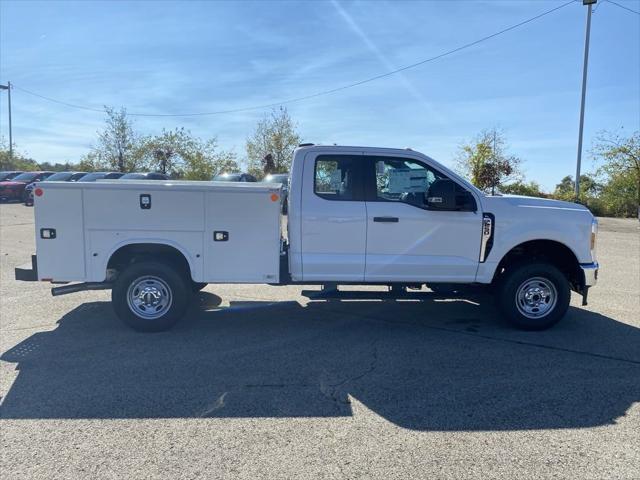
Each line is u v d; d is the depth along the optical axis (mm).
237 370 4992
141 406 4191
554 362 5234
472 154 33875
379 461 3385
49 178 28953
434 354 5469
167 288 6098
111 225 5891
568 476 3221
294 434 3748
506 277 6230
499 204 6160
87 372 4914
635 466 3340
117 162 39969
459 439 3680
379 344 5801
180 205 5906
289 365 5137
